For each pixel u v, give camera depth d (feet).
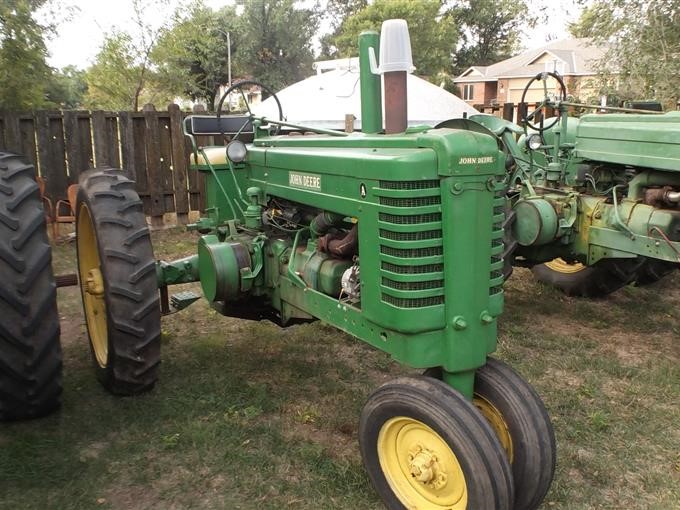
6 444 9.53
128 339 10.34
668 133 13.11
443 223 7.21
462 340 7.48
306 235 10.37
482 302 7.52
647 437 10.50
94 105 60.85
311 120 28.25
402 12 125.29
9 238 9.23
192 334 14.53
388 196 7.27
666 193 13.33
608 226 14.32
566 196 15.14
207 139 26.91
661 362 13.60
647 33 31.96
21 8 28.30
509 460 7.74
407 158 7.06
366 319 8.19
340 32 149.79
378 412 7.83
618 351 14.30
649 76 32.12
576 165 15.83
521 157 16.44
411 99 30.94
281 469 9.21
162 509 8.27
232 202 12.85
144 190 26.48
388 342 7.87
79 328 14.89
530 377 12.67
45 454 9.36
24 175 9.89
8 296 9.11
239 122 13.53
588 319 16.34
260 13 129.80
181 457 9.43
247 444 9.83
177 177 26.78
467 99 138.31
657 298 18.19
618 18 33.22
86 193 10.96
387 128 8.63
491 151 7.25
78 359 12.98
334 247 9.02
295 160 9.61
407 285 7.32
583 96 44.52
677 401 11.82
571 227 14.96
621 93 32.94
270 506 8.36
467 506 6.97
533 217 14.66
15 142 24.16
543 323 16.01
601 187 15.19
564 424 10.84
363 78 8.96
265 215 10.93
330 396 11.59
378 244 7.60
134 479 8.87
